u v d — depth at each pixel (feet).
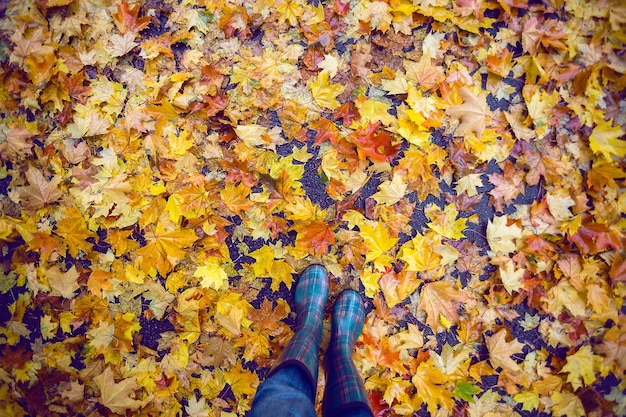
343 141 6.22
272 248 6.29
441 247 6.23
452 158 6.26
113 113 6.26
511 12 6.24
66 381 6.31
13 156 6.27
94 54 6.21
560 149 6.28
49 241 6.22
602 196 6.23
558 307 6.22
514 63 6.31
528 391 6.28
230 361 6.30
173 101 6.18
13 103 6.22
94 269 6.29
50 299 6.30
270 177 6.20
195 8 6.25
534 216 6.27
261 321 6.28
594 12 6.20
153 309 6.32
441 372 6.22
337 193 6.28
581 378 6.24
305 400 4.35
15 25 6.13
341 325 5.92
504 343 6.20
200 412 6.28
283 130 6.30
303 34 6.28
